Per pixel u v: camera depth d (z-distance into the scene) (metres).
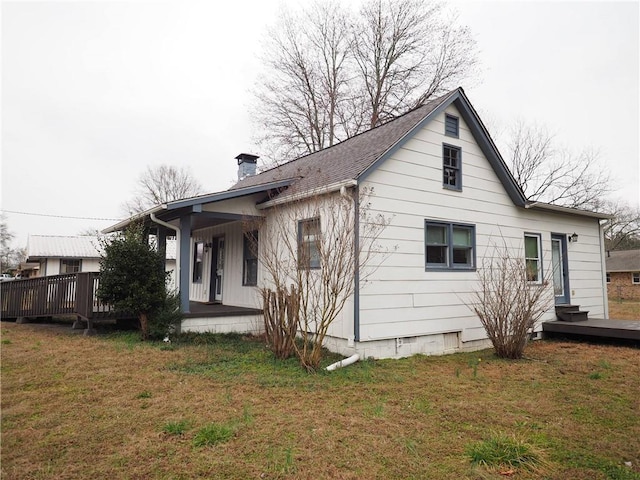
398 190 8.09
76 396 4.89
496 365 7.18
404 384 5.80
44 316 11.48
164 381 5.59
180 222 9.17
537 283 10.48
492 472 3.22
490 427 4.18
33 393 5.00
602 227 13.25
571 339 10.26
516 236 10.41
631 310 18.97
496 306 8.14
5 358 6.79
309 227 8.00
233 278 11.80
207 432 3.75
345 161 9.13
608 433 4.04
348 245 7.00
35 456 3.37
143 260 8.51
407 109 22.39
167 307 8.64
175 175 40.84
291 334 6.99
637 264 32.16
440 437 3.90
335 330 7.75
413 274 8.16
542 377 6.30
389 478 3.11
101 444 3.60
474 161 9.65
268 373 6.16
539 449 3.62
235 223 11.88
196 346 8.02
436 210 8.72
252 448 3.55
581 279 12.24
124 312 8.98
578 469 3.30
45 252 24.73
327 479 3.08
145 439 3.71
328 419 4.30
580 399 5.15
